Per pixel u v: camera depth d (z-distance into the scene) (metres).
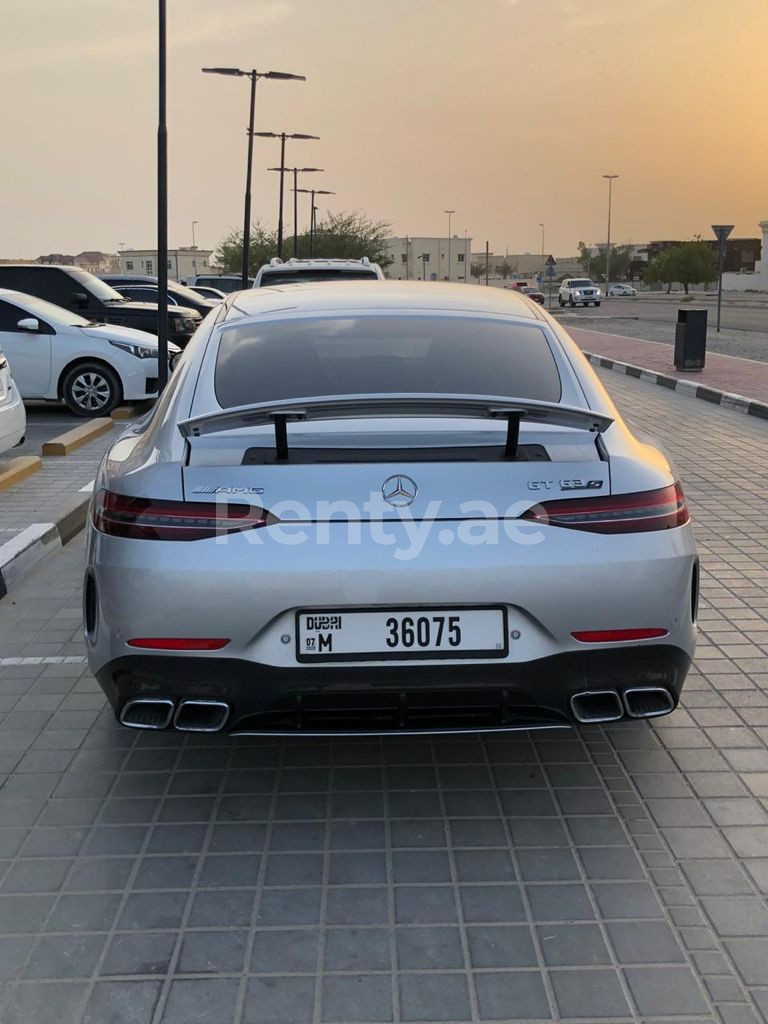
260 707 2.77
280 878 2.77
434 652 2.73
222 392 3.26
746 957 2.45
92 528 3.01
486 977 2.38
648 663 2.83
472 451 2.81
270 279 12.52
